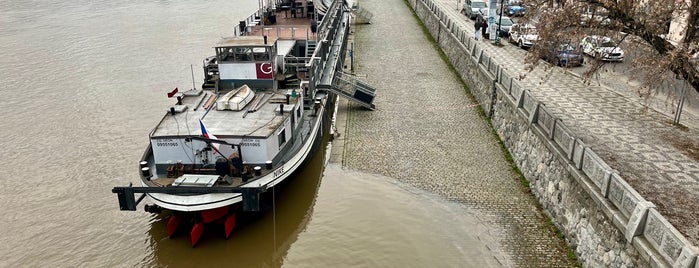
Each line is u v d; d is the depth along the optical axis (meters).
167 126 17.44
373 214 17.41
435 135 23.53
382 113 26.38
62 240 16.59
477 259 14.82
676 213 12.71
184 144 16.52
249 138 16.53
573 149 14.77
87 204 18.91
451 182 19.22
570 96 22.73
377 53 39.47
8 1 69.56
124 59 40.66
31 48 44.09
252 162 16.97
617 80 25.38
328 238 16.27
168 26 53.16
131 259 15.58
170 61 39.97
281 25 33.06
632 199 11.43
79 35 49.00
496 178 19.41
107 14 60.09
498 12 40.50
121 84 34.25
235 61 21.00
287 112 18.75
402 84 31.27
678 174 14.92
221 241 16.36
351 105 27.72
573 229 14.66
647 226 10.84
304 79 23.66
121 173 21.42
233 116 18.42
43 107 30.02
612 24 15.23
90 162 22.58
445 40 39.09
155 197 15.56
